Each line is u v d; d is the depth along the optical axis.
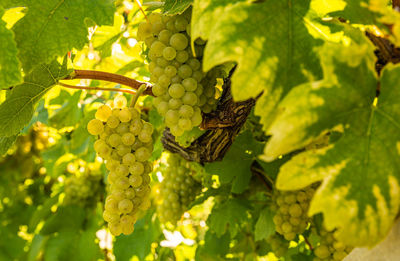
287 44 0.53
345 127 0.50
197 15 0.54
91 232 1.26
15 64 0.55
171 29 0.64
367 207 0.48
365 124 0.50
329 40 0.54
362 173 0.49
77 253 1.23
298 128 0.48
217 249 1.21
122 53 1.01
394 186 0.49
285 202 0.82
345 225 0.47
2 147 0.72
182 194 0.96
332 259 0.79
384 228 0.48
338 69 0.50
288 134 0.48
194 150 0.76
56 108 1.09
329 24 0.54
